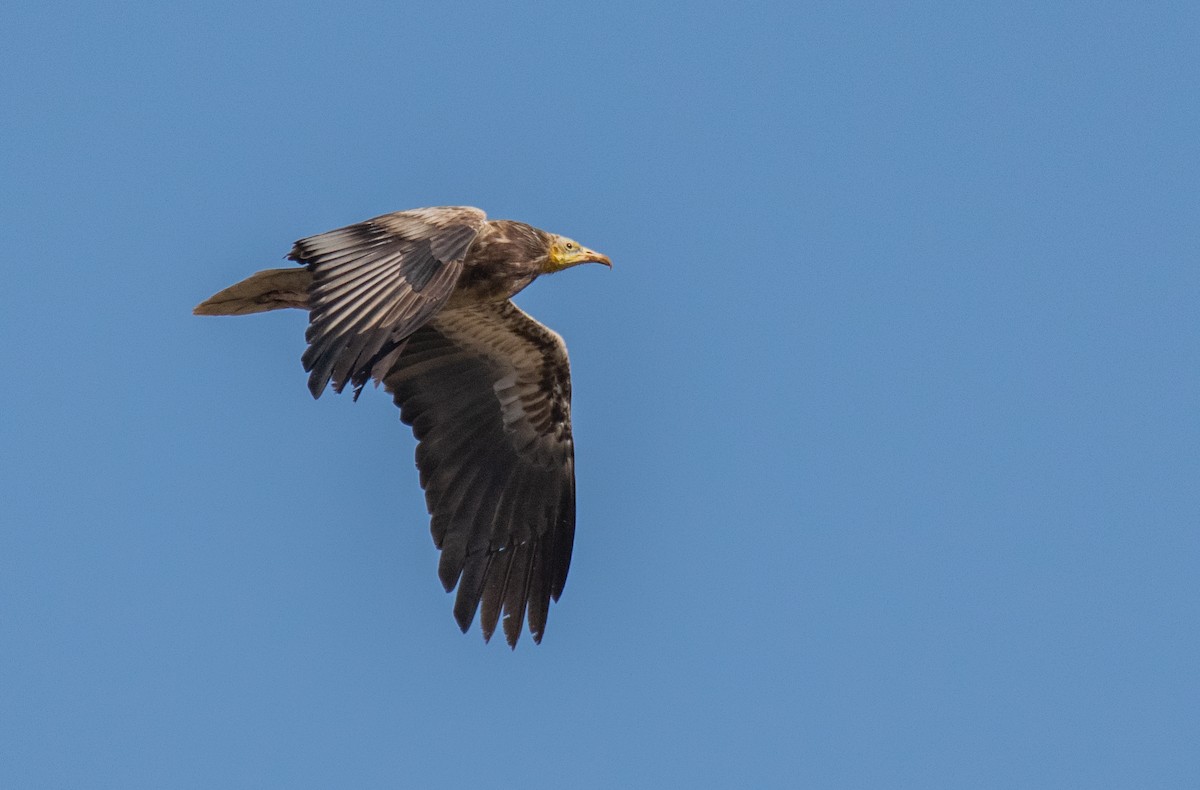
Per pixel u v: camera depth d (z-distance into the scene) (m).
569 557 16.28
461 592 15.89
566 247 15.76
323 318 12.67
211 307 14.53
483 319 15.76
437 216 13.42
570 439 16.34
